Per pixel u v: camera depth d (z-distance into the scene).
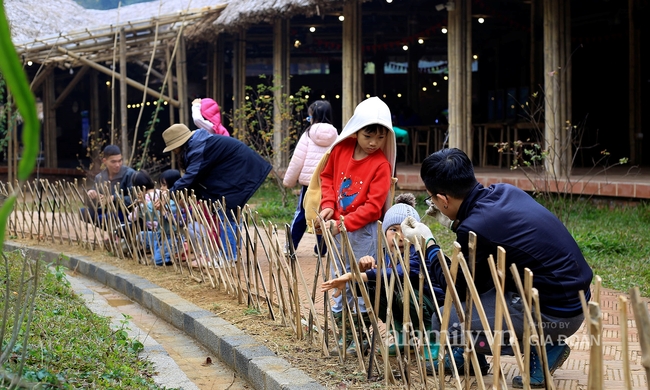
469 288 2.82
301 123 15.31
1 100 9.63
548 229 3.22
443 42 21.55
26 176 0.98
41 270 5.66
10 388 2.86
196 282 6.17
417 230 3.46
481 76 22.58
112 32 15.01
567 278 3.19
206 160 6.72
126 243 7.43
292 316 4.54
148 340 4.73
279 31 15.59
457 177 3.30
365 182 4.34
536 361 3.40
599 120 18.62
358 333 4.05
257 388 3.79
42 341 3.91
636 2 13.98
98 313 5.42
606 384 3.50
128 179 8.01
